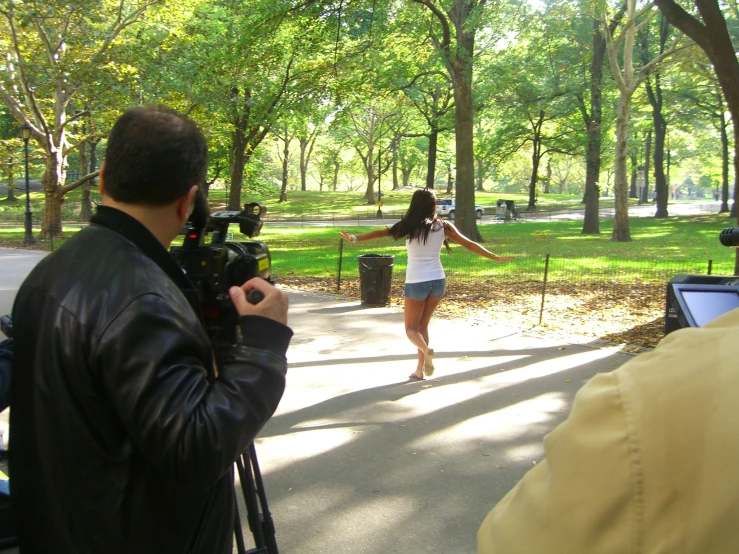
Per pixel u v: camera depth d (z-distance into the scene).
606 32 25.62
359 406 6.03
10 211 46.41
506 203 48.41
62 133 27.02
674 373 0.86
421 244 6.46
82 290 1.41
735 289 2.79
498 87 28.77
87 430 1.40
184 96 22.61
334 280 14.43
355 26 18.52
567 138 42.59
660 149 47.66
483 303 11.48
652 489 0.82
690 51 28.23
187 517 1.50
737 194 9.95
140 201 1.54
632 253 20.70
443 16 22.59
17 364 1.51
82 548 1.44
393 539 3.79
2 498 2.77
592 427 0.90
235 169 31.89
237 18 22.89
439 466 4.75
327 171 73.56
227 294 1.73
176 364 1.36
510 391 6.46
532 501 0.96
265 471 4.68
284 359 1.53
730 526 0.78
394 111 49.19
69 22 23.00
